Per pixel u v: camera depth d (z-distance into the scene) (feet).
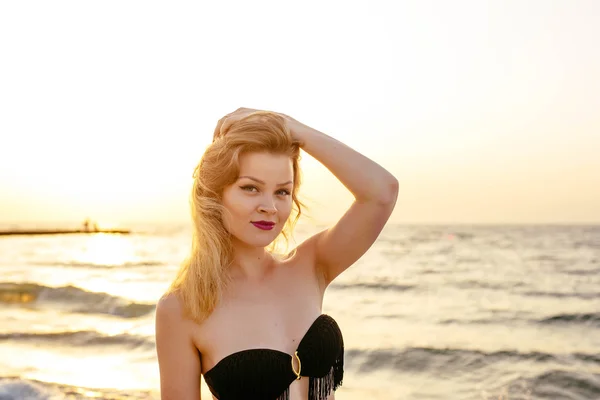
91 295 63.21
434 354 34.81
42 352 36.99
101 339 40.60
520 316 49.32
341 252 8.18
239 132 7.20
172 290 7.46
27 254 152.05
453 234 250.37
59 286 65.26
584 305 55.88
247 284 7.72
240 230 7.25
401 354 34.78
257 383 7.20
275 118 7.32
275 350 7.38
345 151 7.68
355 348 36.32
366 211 7.76
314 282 8.27
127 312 55.42
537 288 69.72
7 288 66.64
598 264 102.89
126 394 26.35
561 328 44.29
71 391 26.43
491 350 35.76
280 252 8.63
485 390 28.12
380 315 50.55
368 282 74.23
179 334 7.33
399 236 232.53
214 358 7.31
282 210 7.31
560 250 141.59
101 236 335.47
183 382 7.35
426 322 46.93
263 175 7.13
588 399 26.81
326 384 7.71
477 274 86.02
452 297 62.39
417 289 68.49
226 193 7.29
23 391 26.09
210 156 7.37
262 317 7.56
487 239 203.10
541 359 33.91
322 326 7.83
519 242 180.34
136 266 110.93
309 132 7.66
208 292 7.28
